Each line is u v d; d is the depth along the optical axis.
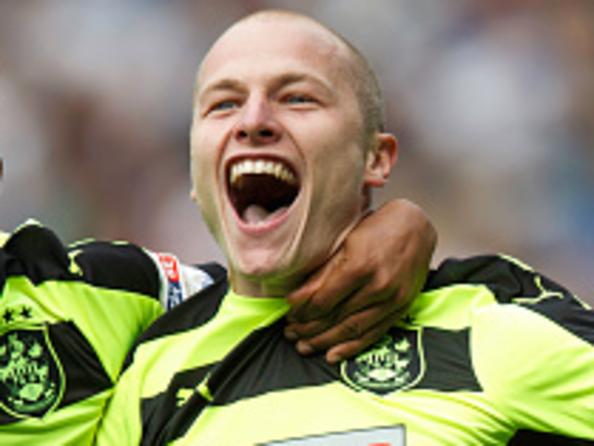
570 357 5.59
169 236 22.23
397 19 24.05
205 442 5.82
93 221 22.39
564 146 22.56
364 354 5.93
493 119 22.94
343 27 24.14
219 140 6.14
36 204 22.38
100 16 24.23
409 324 6.04
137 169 23.02
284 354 6.07
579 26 23.53
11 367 6.25
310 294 5.83
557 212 21.67
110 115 23.47
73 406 6.30
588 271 21.05
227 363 6.06
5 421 6.13
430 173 22.64
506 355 5.65
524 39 23.55
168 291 7.25
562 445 5.66
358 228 6.04
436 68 23.59
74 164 22.92
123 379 6.43
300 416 5.74
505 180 22.33
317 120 6.06
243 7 24.25
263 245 6.05
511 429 5.61
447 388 5.67
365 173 6.40
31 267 6.59
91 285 6.75
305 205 6.05
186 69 23.94
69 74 23.75
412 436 5.52
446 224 21.80
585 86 23.02
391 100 23.44
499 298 6.20
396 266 5.83
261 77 6.08
